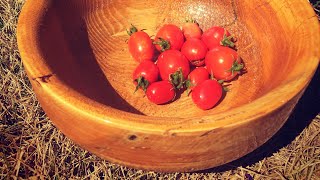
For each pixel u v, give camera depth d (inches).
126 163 8.6
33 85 8.2
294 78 8.2
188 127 7.2
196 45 10.9
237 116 7.4
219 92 10.3
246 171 11.2
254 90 10.9
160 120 7.4
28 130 11.9
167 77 10.6
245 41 11.8
